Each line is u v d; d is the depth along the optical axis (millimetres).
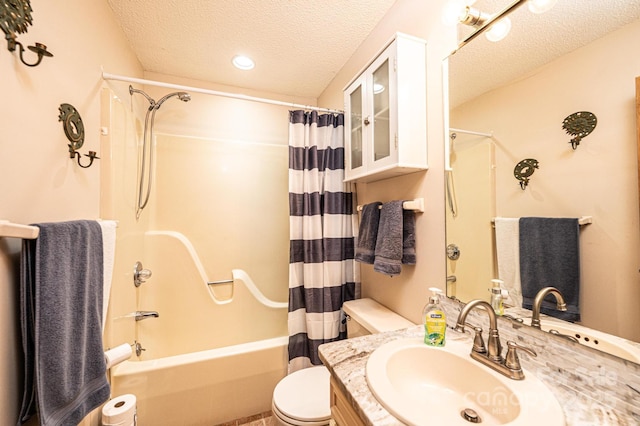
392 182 1442
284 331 2168
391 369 802
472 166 977
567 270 690
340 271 1794
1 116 652
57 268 741
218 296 2111
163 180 2025
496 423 662
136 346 1620
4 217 664
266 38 1643
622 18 585
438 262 1132
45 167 829
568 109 687
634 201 568
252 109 2314
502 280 868
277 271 2312
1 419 651
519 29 812
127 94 1625
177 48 1746
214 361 1554
